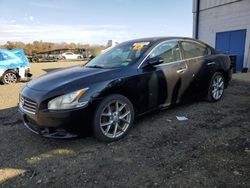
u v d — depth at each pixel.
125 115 4.19
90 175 3.14
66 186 2.95
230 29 13.70
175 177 3.01
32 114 3.80
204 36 15.55
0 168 3.39
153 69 4.54
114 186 2.90
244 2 12.70
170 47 5.00
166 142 3.95
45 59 38.75
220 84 6.05
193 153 3.56
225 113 5.20
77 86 3.76
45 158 3.62
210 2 14.74
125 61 4.55
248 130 4.29
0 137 4.40
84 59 42.16
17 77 12.23
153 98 4.60
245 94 6.83
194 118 4.95
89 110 3.76
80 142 4.07
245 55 12.97
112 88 3.97
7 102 7.32
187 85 5.18
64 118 3.62
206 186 2.81
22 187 2.96
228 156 3.44
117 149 3.79
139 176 3.07
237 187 2.78
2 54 11.82
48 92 3.73
